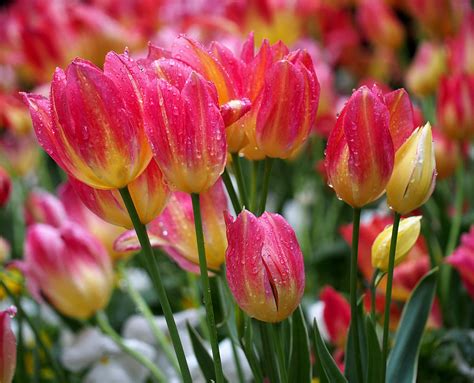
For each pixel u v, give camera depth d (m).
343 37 2.24
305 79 0.93
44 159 2.17
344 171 0.93
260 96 0.94
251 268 0.90
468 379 1.27
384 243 0.98
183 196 1.01
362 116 0.91
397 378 1.03
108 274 1.24
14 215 1.84
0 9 3.16
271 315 0.92
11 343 1.00
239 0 1.91
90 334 1.32
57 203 1.39
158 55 0.97
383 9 2.07
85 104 0.88
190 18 1.84
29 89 2.35
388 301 0.96
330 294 1.21
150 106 0.89
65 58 1.78
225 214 0.91
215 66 0.94
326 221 1.95
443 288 1.36
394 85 2.34
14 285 1.38
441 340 1.28
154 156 0.90
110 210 0.94
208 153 0.90
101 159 0.90
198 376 1.22
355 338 0.98
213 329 0.93
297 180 1.96
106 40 1.78
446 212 1.47
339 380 0.99
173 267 1.74
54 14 1.84
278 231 0.91
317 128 1.68
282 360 0.94
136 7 2.07
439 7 1.86
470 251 1.21
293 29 1.93
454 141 1.40
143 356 1.24
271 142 0.95
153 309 1.62
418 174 0.93
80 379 1.38
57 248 1.22
